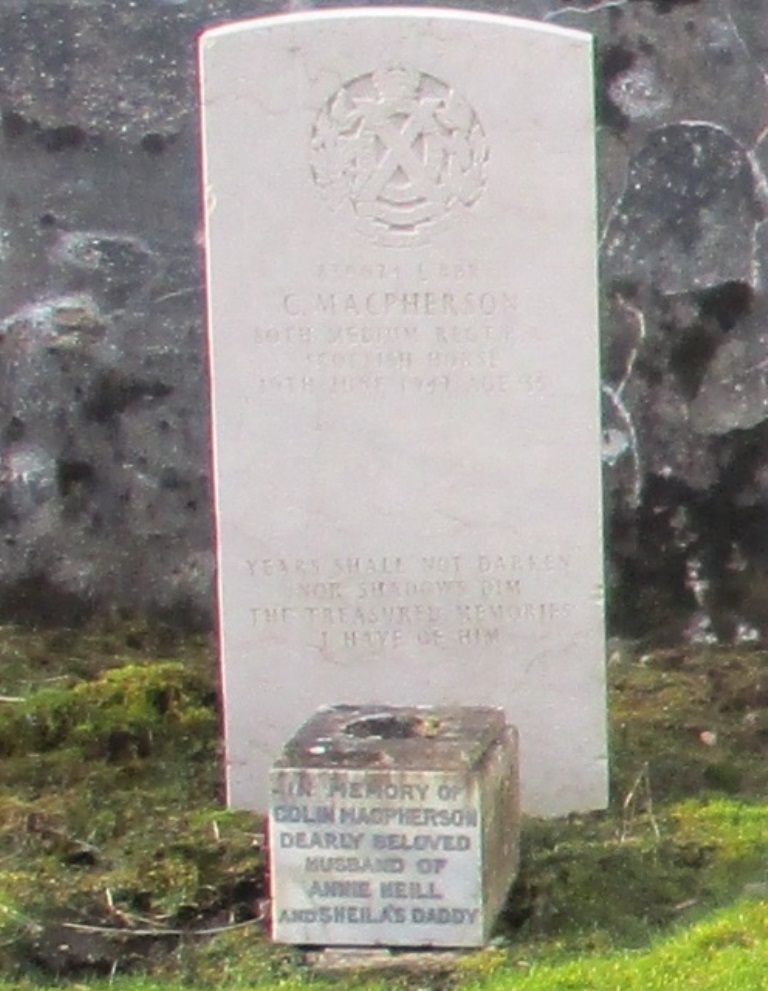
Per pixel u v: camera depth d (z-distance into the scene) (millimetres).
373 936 2850
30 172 3777
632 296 3807
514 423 3174
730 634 3842
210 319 3168
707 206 3801
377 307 3164
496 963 2816
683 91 3785
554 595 3195
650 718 3535
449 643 3203
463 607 3201
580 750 3215
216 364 3172
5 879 2996
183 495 3822
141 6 3758
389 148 3141
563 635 3201
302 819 2848
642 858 3039
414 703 3213
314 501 3188
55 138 3773
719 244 3803
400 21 3129
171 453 3816
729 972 2738
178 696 3525
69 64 3766
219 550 3199
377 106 3137
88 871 3037
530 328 3160
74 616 3838
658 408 3824
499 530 3188
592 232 3146
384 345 3168
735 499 3832
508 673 3207
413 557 3195
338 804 2840
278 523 3191
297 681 3213
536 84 3131
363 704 3152
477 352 3168
